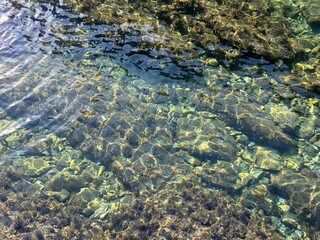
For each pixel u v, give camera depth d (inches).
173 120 388.8
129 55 445.4
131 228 307.1
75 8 504.7
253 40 442.0
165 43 450.3
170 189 332.2
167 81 420.8
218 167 348.5
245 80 415.5
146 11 491.5
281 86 406.9
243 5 488.7
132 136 374.6
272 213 314.3
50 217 319.9
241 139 369.7
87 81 423.2
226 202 320.5
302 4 490.9
